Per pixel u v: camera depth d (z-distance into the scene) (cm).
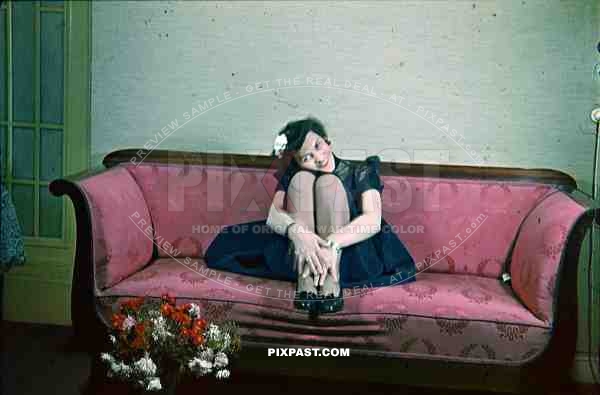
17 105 418
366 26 391
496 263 369
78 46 408
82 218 331
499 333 315
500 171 383
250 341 331
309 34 395
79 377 348
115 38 406
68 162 415
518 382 328
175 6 402
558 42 379
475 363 319
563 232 313
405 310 321
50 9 408
